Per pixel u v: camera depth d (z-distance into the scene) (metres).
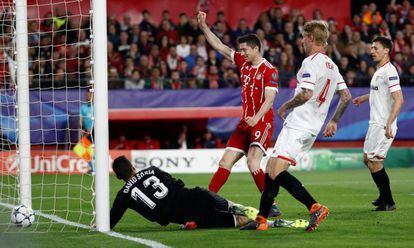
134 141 59.53
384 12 71.00
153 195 23.12
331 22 64.38
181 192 23.36
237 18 70.50
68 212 29.41
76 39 57.88
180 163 54.81
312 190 39.50
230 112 56.41
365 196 35.97
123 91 57.28
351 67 62.97
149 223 25.95
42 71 56.66
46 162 53.06
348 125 60.75
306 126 23.00
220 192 38.84
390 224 24.62
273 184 22.80
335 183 44.41
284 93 59.12
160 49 61.97
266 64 26.53
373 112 29.05
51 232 23.50
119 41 61.44
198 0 69.62
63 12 57.94
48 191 39.53
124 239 21.47
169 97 57.78
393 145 62.69
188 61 61.75
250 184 43.97
